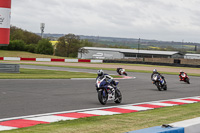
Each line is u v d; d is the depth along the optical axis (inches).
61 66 2434.8
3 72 1483.8
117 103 666.2
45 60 3599.9
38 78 1228.5
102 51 5620.1
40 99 676.1
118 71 1801.2
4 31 1483.8
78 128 372.2
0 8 1472.7
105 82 634.8
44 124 403.5
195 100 776.3
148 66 3117.6
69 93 814.5
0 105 572.7
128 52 5487.2
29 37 6599.4
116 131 359.3
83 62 3570.4
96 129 368.8
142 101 716.0
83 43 7731.3
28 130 357.7
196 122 329.4
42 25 6766.7
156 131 275.4
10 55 4623.5
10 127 385.1
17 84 981.2
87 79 1368.1
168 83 1344.7
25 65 2412.6
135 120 446.9
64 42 5718.5
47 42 5511.8
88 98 731.4
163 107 617.9
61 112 520.4
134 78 1576.0
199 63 3907.5
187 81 1350.9
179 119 464.4
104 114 514.9
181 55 5703.7
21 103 607.2
